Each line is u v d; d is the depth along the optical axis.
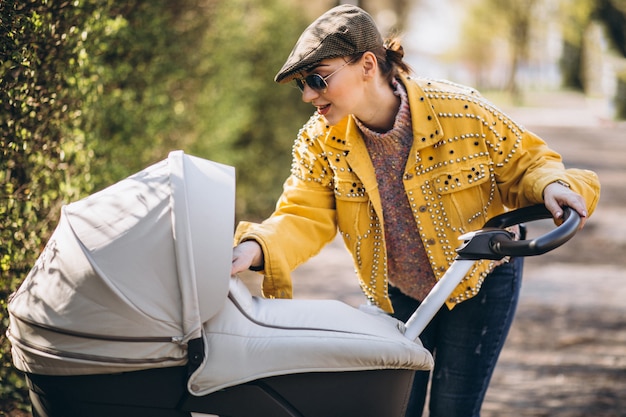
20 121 3.42
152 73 5.49
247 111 8.91
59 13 3.62
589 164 15.21
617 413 4.46
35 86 3.49
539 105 38.19
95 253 2.13
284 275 2.65
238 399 2.21
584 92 45.25
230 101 7.96
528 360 5.27
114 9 4.71
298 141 2.90
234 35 8.16
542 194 2.61
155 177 2.24
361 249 2.88
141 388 2.18
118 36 4.61
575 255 8.17
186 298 2.11
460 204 2.77
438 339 3.01
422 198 2.76
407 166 2.72
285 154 10.21
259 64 9.74
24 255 3.51
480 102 2.74
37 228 3.70
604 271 7.55
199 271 2.14
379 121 2.75
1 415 3.51
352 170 2.79
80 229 2.19
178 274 2.12
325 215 2.87
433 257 2.81
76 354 2.13
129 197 2.22
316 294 6.79
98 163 4.45
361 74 2.63
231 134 8.22
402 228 2.86
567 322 6.05
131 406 2.19
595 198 2.65
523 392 4.73
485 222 2.84
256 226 2.72
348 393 2.29
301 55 2.56
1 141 3.32
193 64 6.79
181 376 2.18
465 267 2.54
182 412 2.20
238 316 2.22
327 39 2.55
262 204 9.58
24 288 2.25
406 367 2.36
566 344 5.58
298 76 2.64
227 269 2.16
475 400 3.00
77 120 4.07
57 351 2.14
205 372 2.16
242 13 8.90
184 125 6.93
